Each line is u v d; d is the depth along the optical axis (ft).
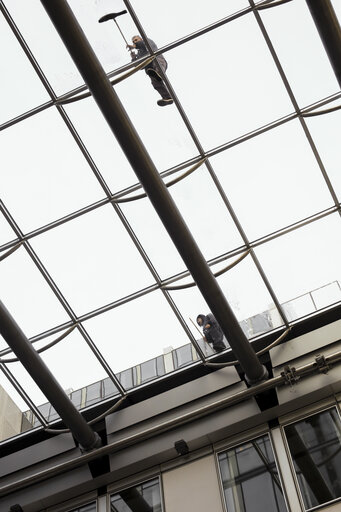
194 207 75.87
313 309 78.18
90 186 74.38
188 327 79.71
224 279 78.23
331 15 60.13
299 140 73.97
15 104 71.41
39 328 79.46
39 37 69.26
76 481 79.66
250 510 70.69
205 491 74.18
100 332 80.02
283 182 75.51
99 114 71.72
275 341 77.77
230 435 77.71
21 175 74.18
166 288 77.66
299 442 73.51
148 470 79.15
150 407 80.07
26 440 82.84
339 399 74.90
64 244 76.64
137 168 64.08
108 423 80.64
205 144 73.56
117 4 69.05
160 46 70.13
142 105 72.18
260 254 77.61
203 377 79.61
